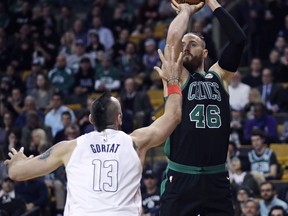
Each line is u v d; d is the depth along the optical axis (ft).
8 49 129.18
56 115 102.99
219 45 117.50
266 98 104.58
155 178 81.87
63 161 43.39
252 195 79.20
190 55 46.65
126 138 43.32
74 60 120.47
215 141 45.98
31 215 82.28
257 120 96.17
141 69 116.98
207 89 46.42
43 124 98.84
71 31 128.47
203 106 46.11
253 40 120.06
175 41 45.73
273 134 96.12
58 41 128.57
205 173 45.91
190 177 45.85
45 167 43.39
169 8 132.77
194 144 45.85
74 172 42.96
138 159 43.09
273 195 78.69
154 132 43.55
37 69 117.91
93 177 42.65
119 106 44.06
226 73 47.14
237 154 88.12
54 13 144.05
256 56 119.75
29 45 127.95
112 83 114.42
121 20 131.44
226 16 47.03
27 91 115.85
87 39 126.41
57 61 116.67
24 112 106.22
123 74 116.98
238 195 78.13
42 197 85.46
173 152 46.21
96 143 43.29
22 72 126.72
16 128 98.94
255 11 121.08
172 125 43.75
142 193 82.53
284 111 104.58
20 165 43.55
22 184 85.71
